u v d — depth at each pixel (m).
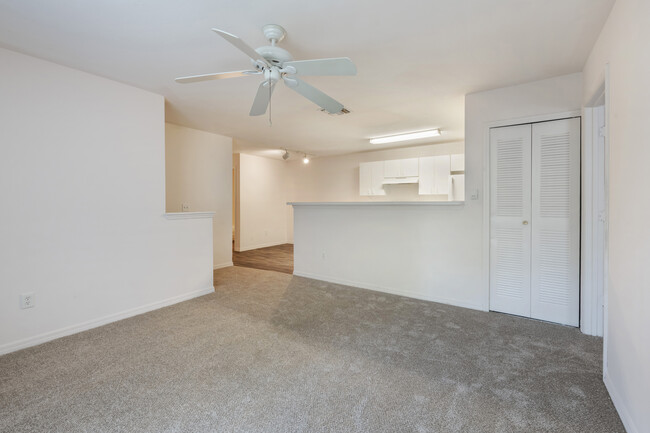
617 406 1.58
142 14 1.78
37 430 1.46
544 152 2.79
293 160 7.91
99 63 2.44
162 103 3.17
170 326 2.70
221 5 1.70
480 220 3.11
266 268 5.13
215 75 1.97
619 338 1.58
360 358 2.14
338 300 3.44
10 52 2.21
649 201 1.24
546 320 2.83
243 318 2.90
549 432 1.44
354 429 1.46
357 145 5.93
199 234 3.59
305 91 2.13
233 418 1.54
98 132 2.69
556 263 2.77
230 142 5.23
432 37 2.05
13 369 1.99
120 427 1.48
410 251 3.58
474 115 3.11
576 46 2.17
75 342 2.38
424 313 3.03
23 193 2.28
